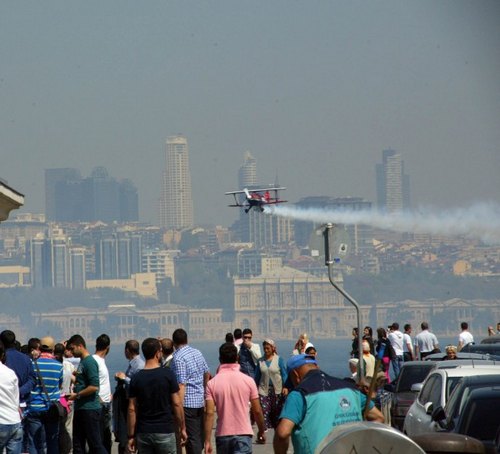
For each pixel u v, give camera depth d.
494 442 48.38
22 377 60.34
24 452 63.06
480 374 61.78
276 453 39.00
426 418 60.22
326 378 39.75
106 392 66.62
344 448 35.56
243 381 53.81
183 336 63.00
